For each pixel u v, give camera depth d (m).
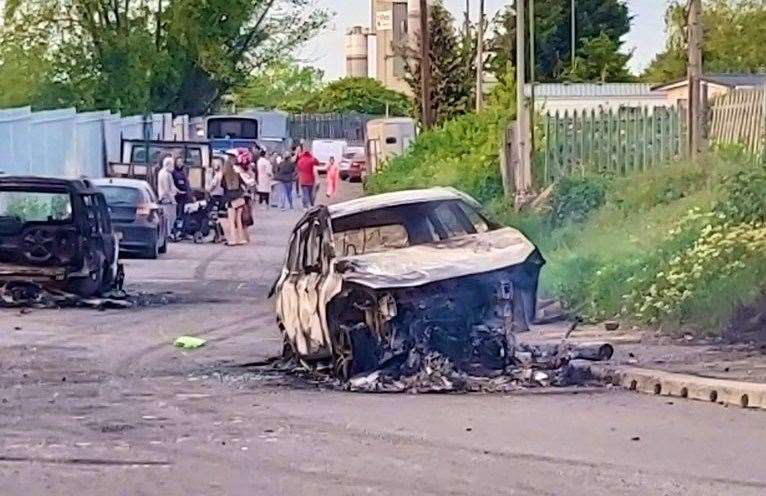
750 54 65.19
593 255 22.88
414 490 10.05
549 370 15.86
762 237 19.56
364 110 130.50
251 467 10.93
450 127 52.00
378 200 17.48
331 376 16.19
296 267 17.72
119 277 27.38
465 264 15.77
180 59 76.56
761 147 27.83
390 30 140.12
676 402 14.23
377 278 15.48
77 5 73.44
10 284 25.03
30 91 72.88
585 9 98.25
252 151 63.78
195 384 15.89
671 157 32.03
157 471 10.77
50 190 25.08
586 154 35.22
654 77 83.94
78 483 10.33
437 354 15.55
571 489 10.07
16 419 13.23
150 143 48.28
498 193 40.16
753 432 12.40
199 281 30.66
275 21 80.75
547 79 96.19
